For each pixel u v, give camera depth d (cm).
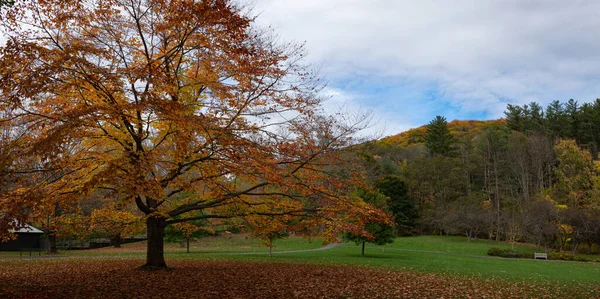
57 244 3831
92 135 1110
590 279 1955
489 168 6306
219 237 4769
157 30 1117
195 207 1444
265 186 1420
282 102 1215
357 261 2542
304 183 1235
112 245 4391
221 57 1152
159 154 1123
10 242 3681
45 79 834
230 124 1127
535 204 4372
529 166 5888
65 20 1058
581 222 4041
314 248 4031
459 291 1275
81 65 954
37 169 983
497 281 1650
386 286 1332
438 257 3253
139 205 1426
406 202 5588
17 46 861
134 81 952
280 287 1234
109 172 855
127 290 1102
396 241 4884
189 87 1226
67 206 1112
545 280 1802
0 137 1102
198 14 992
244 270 1727
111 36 1148
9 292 1048
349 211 1244
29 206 858
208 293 1084
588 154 4962
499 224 4981
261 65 1148
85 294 1034
